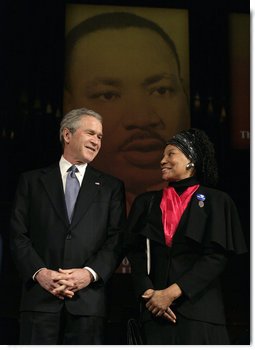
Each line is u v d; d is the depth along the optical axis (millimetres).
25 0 5828
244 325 4934
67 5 5859
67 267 3551
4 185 5438
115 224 3715
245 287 5074
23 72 5691
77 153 3838
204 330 3365
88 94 5711
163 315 3398
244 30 5957
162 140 5680
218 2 5973
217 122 5746
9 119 5582
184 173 3764
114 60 5793
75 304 3477
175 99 5770
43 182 3775
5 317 4863
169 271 3496
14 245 3613
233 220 3648
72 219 3643
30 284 3559
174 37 5891
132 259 3654
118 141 5637
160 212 3646
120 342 4754
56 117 5621
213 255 3502
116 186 3852
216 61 5875
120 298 4930
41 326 3453
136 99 5734
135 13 5906
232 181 5613
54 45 5773
